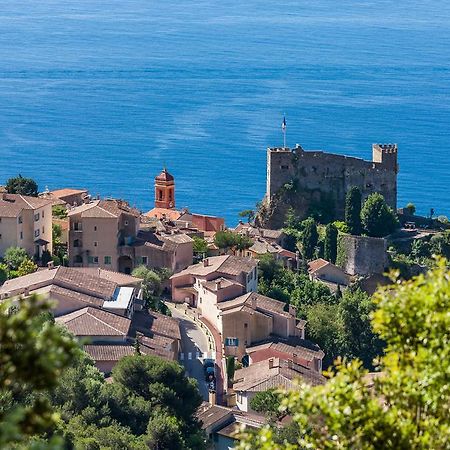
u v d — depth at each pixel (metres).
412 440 65.81
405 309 71.31
